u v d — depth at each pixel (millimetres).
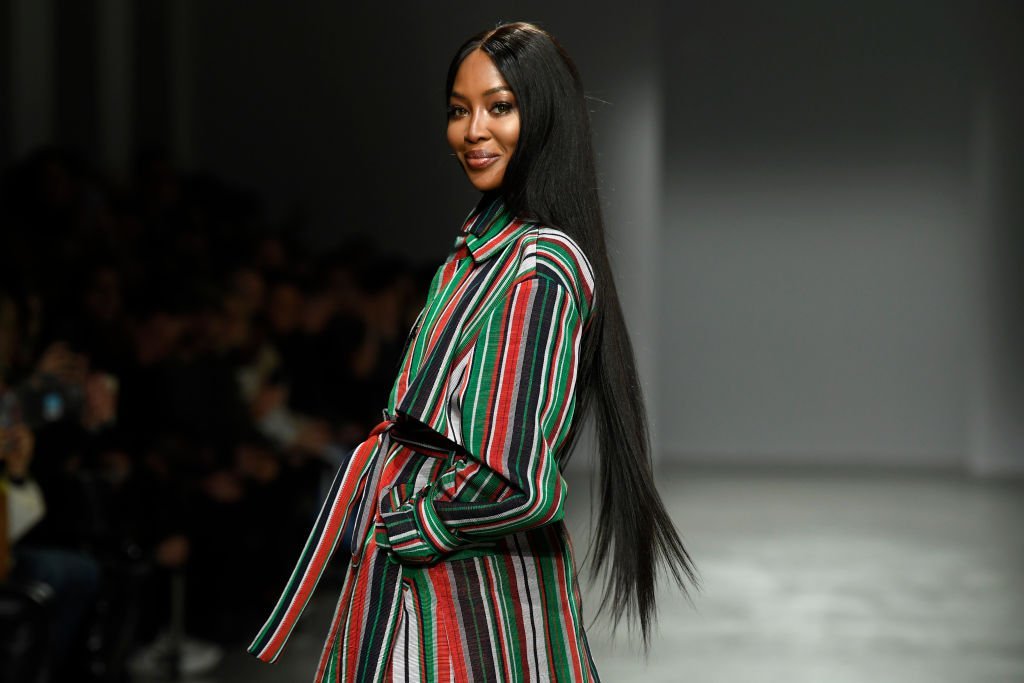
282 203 21859
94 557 8688
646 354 22000
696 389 24562
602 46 21938
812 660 11094
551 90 4074
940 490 21219
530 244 3959
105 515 8797
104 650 8547
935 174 23922
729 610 12859
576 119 4105
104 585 8523
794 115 24094
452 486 3803
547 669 4000
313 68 21797
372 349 14094
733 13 24094
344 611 4078
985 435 23359
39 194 12766
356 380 13977
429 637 3902
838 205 24109
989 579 14422
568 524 15742
